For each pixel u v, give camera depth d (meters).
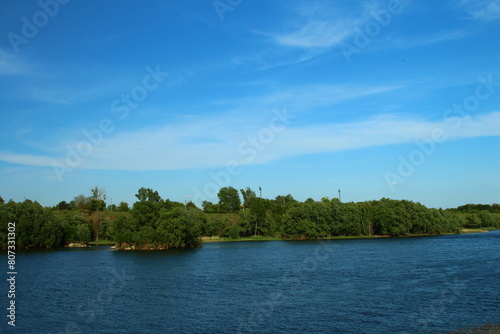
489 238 161.38
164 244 128.38
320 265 83.00
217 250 125.56
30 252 122.75
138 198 158.62
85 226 150.12
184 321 40.34
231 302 48.50
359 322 38.78
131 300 50.50
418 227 183.38
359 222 180.62
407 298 48.56
